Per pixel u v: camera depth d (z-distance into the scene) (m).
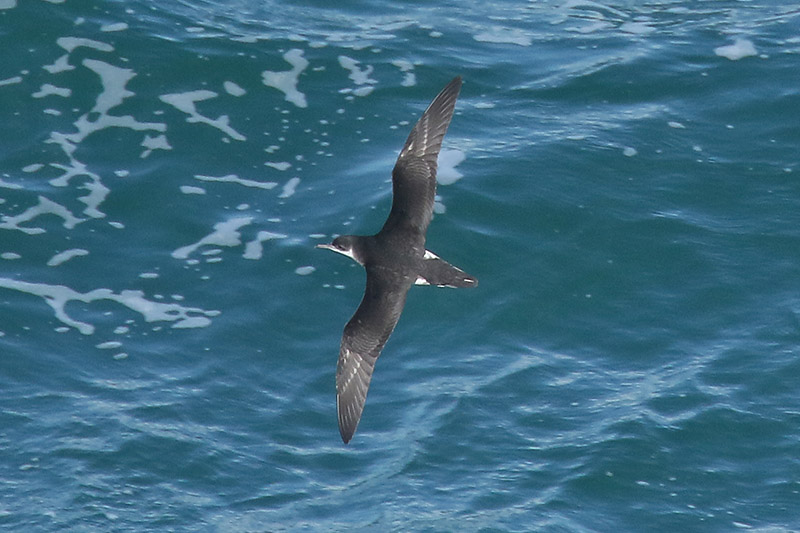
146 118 21.77
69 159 20.94
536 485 16.62
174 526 16.05
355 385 11.94
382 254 12.12
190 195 20.50
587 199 20.72
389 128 21.94
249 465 16.86
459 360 18.42
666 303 19.25
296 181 20.89
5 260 19.30
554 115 22.39
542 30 24.53
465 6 25.17
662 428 17.28
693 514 16.34
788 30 24.47
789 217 20.52
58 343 18.30
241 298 19.05
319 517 16.22
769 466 16.92
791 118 22.33
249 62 22.97
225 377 18.02
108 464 16.73
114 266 19.39
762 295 19.30
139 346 18.34
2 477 16.55
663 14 25.08
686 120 22.33
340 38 23.84
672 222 20.42
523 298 19.30
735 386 17.92
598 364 18.41
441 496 16.47
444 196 20.61
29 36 22.88
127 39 23.09
